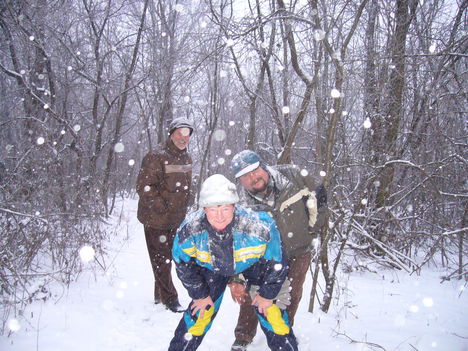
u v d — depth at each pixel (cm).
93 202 638
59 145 667
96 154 851
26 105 732
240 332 302
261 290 248
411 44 603
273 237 242
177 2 1016
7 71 718
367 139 617
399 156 629
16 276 374
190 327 260
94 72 985
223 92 1215
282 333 255
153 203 373
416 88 614
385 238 600
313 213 294
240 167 278
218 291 264
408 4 555
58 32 832
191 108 1436
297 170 302
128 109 1227
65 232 484
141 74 1041
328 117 573
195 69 483
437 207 588
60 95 880
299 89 758
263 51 687
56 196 522
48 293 398
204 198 225
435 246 527
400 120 631
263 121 995
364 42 570
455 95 578
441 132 572
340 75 357
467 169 571
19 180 504
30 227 463
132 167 1429
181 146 388
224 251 238
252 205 295
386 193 609
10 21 752
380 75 544
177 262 249
